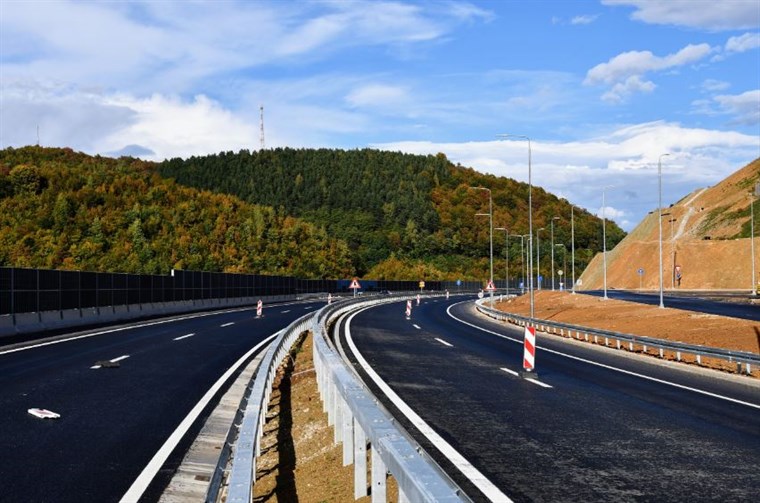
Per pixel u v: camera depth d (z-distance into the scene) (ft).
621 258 471.21
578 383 56.54
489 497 24.04
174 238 407.44
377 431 20.92
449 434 34.83
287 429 40.22
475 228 636.07
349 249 545.03
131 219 416.87
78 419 37.96
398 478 18.06
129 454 30.78
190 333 100.27
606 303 201.46
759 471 28.07
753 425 38.75
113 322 121.29
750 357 62.75
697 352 70.74
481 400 46.11
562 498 24.00
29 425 36.19
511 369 65.36
